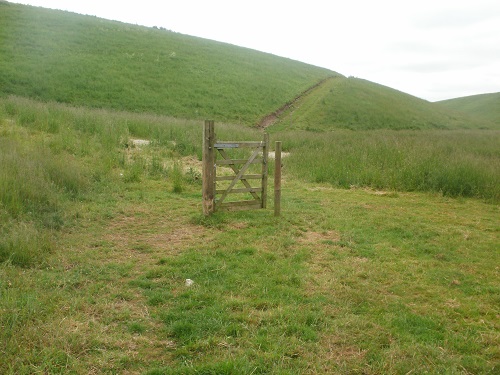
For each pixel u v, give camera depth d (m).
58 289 4.68
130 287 5.05
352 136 25.05
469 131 36.06
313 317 4.45
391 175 12.77
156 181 11.08
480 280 5.90
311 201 10.24
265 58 56.00
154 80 36.06
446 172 12.43
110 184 9.95
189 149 15.32
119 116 20.17
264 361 3.66
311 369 3.62
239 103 36.62
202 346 3.84
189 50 47.25
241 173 8.48
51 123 14.65
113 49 40.59
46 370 3.36
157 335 4.05
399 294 5.32
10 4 46.12
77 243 6.29
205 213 8.08
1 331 3.69
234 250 6.42
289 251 6.58
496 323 4.68
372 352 3.92
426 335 4.31
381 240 7.45
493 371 3.77
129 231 7.15
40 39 37.44
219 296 4.86
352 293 5.15
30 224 6.48
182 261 5.86
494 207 10.60
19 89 27.09
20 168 8.46
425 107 50.78
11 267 5.09
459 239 7.71
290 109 39.44
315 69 59.25
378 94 48.88
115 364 3.53
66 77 31.31
